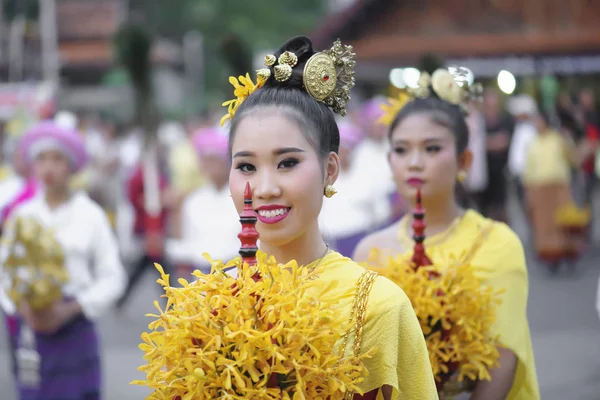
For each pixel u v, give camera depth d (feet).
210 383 11.23
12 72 86.99
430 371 12.61
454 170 18.29
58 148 25.17
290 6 162.40
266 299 11.26
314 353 11.19
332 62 12.90
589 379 33.63
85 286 25.18
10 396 33.81
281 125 12.21
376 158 41.09
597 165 66.59
